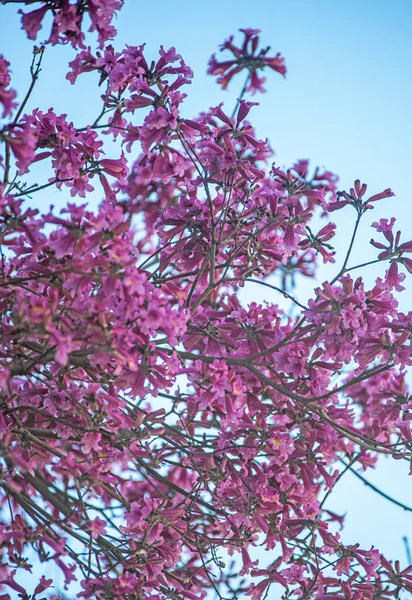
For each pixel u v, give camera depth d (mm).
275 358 7668
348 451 8492
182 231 8070
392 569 7965
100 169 7848
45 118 7613
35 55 7195
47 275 6492
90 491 7273
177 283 8586
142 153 8008
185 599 7273
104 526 6805
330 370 7809
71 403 6984
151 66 7570
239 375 7793
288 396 7496
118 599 6637
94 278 6336
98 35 6762
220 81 7824
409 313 7570
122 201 8242
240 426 7680
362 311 7422
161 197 8297
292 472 8141
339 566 7852
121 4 6668
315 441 8031
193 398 7273
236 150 7742
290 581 7832
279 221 7828
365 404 9445
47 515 6961
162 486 8711
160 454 7453
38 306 6027
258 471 7715
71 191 7832
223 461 7711
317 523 7785
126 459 6895
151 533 7039
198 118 7965
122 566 7105
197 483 8008
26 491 7578
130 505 7051
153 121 7285
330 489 7949
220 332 7879
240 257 8531
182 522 7566
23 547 6852
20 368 6633
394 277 7598
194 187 7930
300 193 7812
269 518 7727
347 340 7336
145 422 7156
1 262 7023
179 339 7766
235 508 7680
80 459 7051
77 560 6703
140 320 6258
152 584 6859
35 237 6398
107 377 6582
